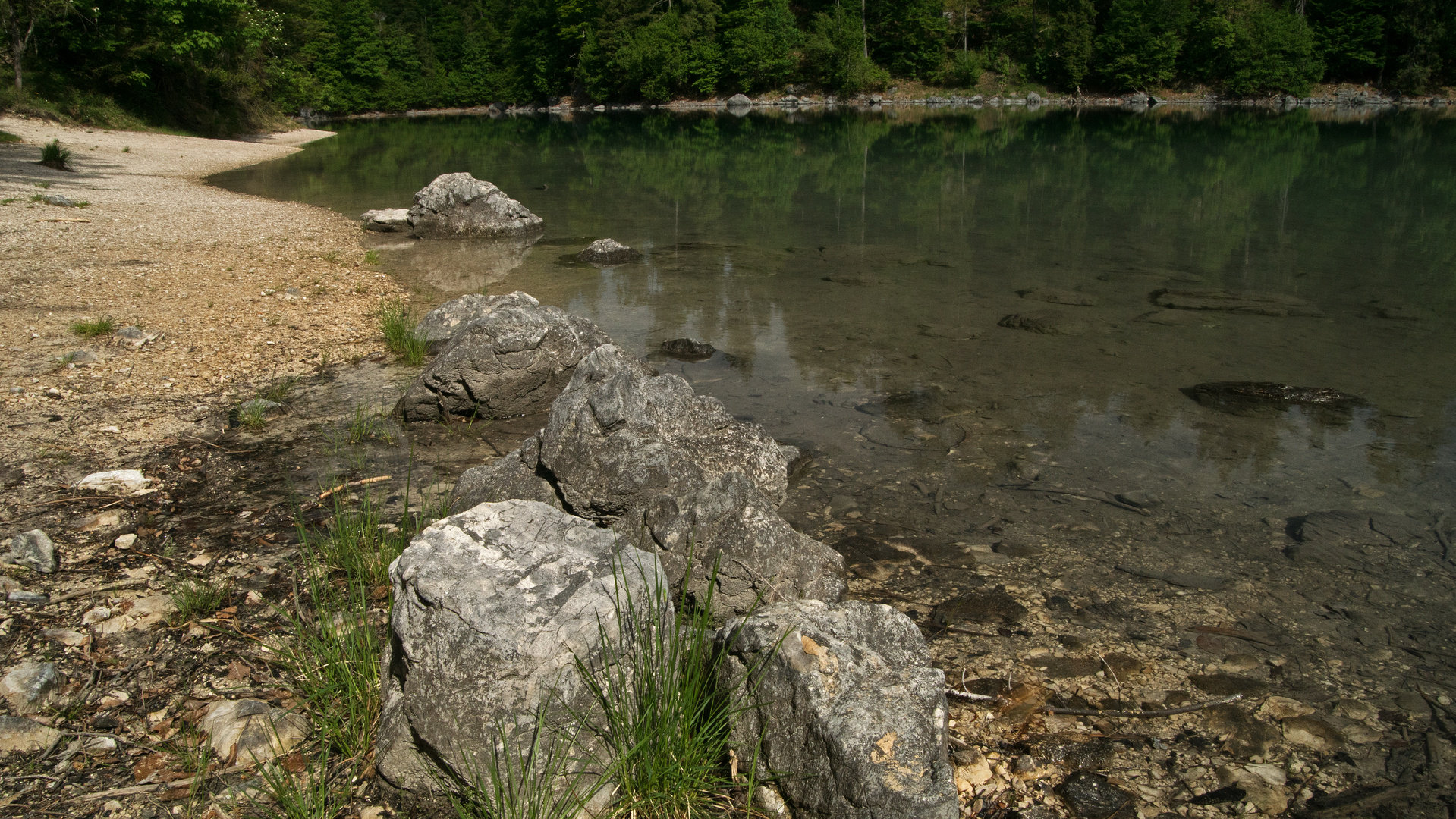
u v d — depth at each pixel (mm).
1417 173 22281
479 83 68875
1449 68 56281
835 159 27047
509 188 20688
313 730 3080
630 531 4020
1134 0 59156
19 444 5488
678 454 4227
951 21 67875
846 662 2768
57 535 4418
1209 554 4516
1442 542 4609
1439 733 3240
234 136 33906
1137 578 4305
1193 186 20172
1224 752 3148
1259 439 5969
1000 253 12672
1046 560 4469
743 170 24281
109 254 10930
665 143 33906
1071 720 3303
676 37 61938
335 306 9227
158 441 5703
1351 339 8297
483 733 2619
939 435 6059
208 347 7637
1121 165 24781
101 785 2805
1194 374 7301
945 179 21750
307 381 6992
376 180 21703
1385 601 4102
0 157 18641
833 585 3885
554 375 6508
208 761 2900
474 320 6363
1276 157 26469
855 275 11258
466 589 2766
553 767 2629
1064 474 5445
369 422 6160
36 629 3607
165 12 28062
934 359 7727
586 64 64938
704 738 2818
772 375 7309
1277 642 3799
